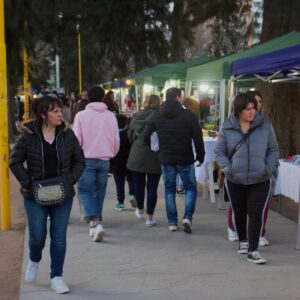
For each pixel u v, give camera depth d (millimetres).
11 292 4832
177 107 6566
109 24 31016
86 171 6441
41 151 4422
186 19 20141
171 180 6781
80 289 4809
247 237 6059
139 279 5070
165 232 6871
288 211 8203
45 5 22828
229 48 26250
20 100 24984
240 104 5297
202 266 5453
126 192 9812
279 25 11664
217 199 9031
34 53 17766
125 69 35594
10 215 7453
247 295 4625
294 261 5602
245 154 5324
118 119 8125
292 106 11906
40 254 4832
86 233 6840
